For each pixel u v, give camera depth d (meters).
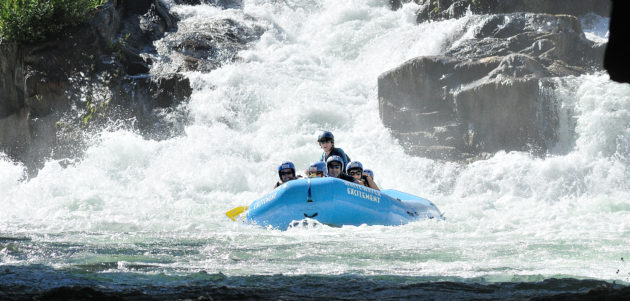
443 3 84.94
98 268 13.93
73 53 70.00
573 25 71.81
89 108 68.38
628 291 8.81
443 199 49.25
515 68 61.53
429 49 75.81
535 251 18.33
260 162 57.88
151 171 53.88
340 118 67.12
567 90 58.72
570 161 53.28
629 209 37.94
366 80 75.19
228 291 10.43
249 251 18.41
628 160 55.00
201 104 68.75
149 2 84.62
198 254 17.58
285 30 88.81
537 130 59.03
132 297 9.74
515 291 10.58
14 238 21.72
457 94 62.53
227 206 40.16
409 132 64.12
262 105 69.00
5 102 68.00
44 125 67.00
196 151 57.50
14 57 67.38
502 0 82.12
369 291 10.70
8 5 67.62
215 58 78.62
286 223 27.75
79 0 71.19
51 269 13.59
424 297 10.01
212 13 90.50
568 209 38.53
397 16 87.44
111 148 56.12
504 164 55.25
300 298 9.91
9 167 64.88
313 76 76.06
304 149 59.62
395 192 34.69
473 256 17.23
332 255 17.52
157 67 75.12
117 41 76.00
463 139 61.75
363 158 59.66
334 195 27.31
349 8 90.06
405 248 19.11
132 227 27.25
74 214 34.44
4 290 10.31
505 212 37.75
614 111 56.75
